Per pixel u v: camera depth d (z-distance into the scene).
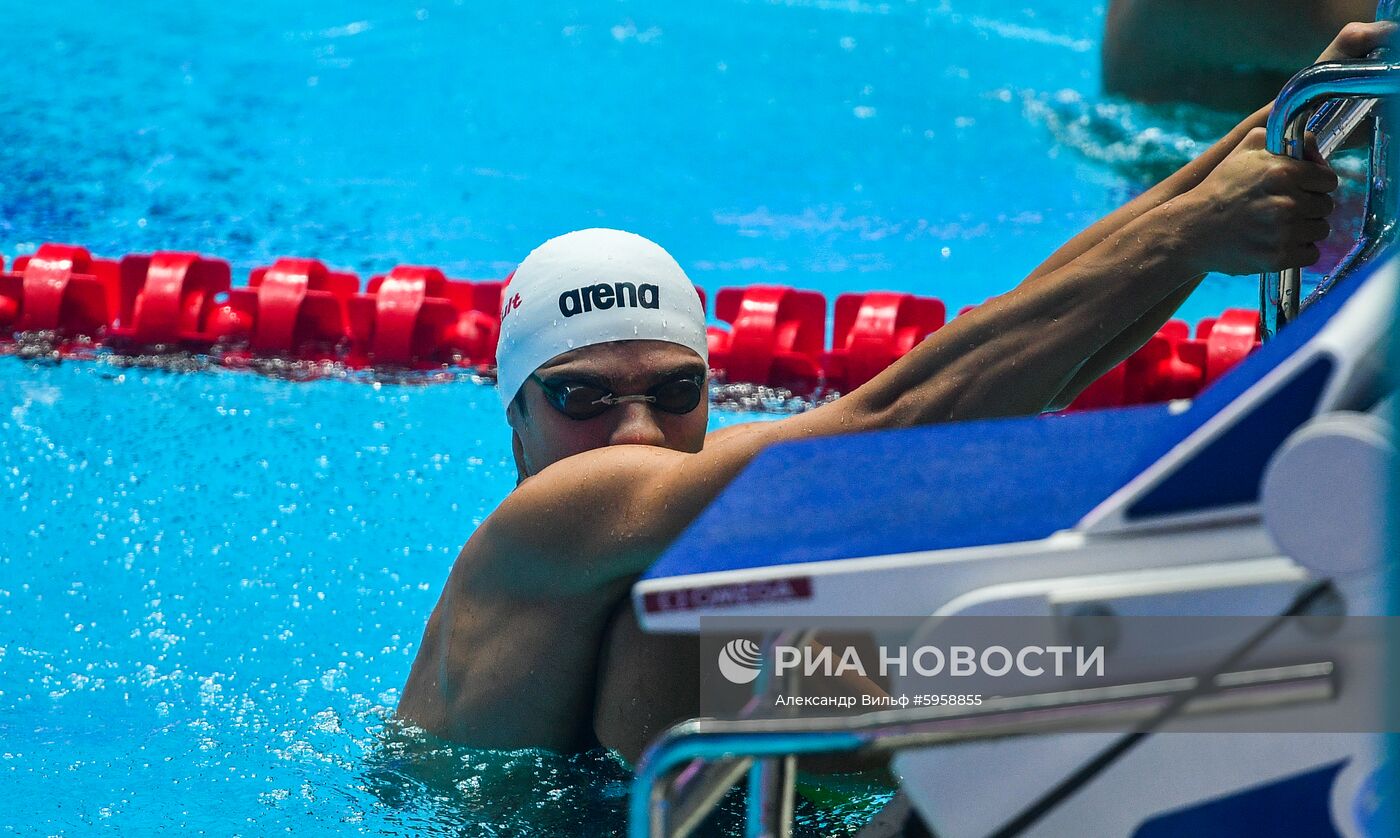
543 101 25.05
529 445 8.65
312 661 11.16
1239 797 4.20
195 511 13.72
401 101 25.02
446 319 17.14
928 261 19.56
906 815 5.36
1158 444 4.22
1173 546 4.17
